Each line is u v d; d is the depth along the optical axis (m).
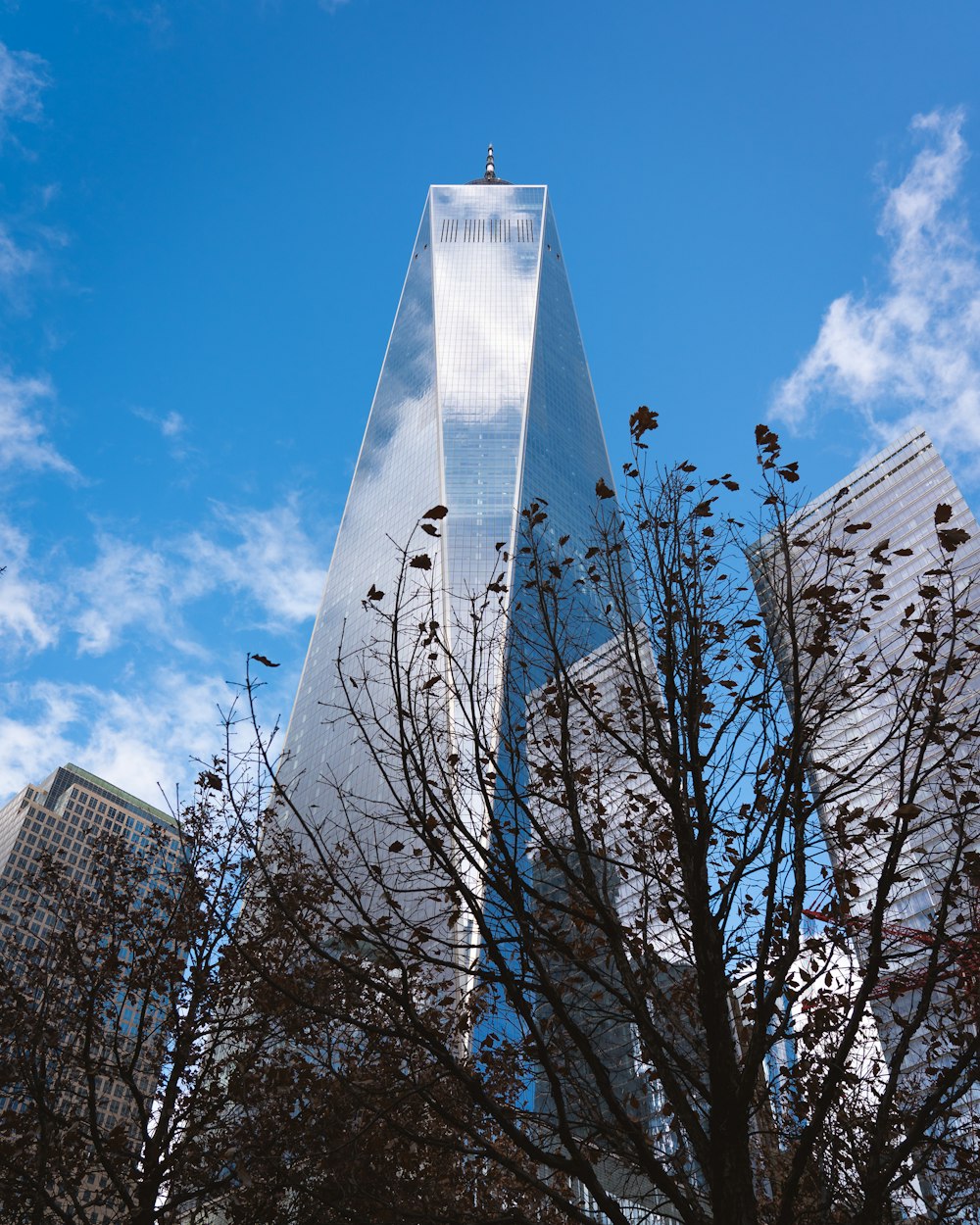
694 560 14.24
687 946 13.03
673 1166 12.54
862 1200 12.23
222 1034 17.06
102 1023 17.17
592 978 11.95
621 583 14.33
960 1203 13.58
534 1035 10.77
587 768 15.12
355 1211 11.19
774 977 11.57
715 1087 10.97
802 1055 14.92
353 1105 11.87
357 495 199.25
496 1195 17.03
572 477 179.12
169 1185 15.16
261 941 16.50
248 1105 15.22
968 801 12.82
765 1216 15.38
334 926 12.34
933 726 12.52
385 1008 12.48
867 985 11.34
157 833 19.55
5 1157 15.09
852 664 13.14
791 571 13.77
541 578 14.77
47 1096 15.62
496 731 12.98
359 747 118.50
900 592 85.50
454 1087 15.71
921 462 112.56
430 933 11.80
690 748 12.75
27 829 155.12
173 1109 15.88
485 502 162.12
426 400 194.25
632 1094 13.22
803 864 11.91
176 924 17.75
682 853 12.34
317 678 160.88
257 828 17.11
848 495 118.56
